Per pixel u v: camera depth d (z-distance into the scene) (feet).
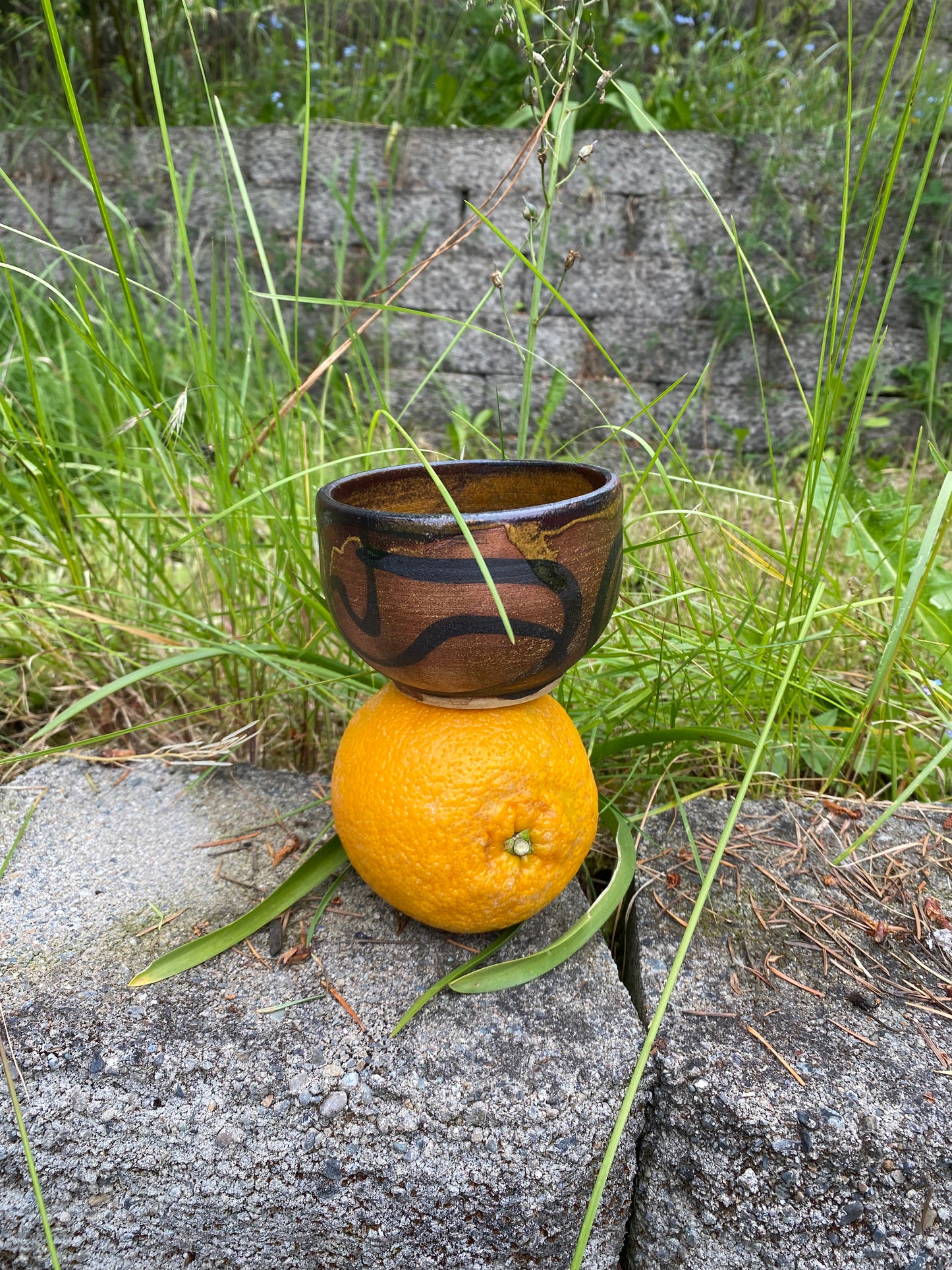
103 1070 0.86
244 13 3.16
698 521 2.01
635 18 2.86
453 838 0.86
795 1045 0.89
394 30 3.07
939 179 2.61
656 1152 0.88
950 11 2.93
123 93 2.95
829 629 1.51
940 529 1.04
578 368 2.86
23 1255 0.89
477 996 0.93
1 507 1.59
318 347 2.80
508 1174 0.84
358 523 0.80
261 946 0.99
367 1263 0.88
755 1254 0.86
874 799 1.25
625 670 1.30
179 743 1.34
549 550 0.80
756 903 1.06
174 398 1.76
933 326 2.66
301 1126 0.84
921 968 0.98
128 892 1.05
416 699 0.91
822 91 2.83
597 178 2.70
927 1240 0.84
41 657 1.42
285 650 1.21
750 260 2.73
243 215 2.77
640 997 0.95
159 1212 0.87
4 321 2.24
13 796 1.21
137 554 1.73
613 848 1.18
